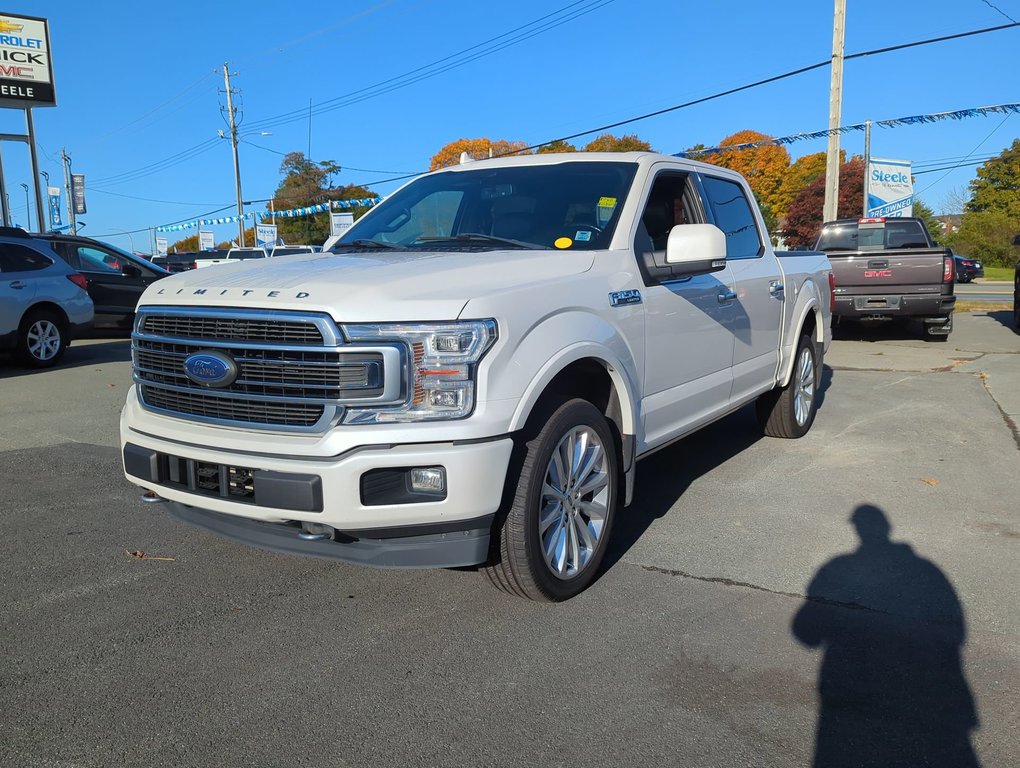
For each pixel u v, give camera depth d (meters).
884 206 28.67
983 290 31.05
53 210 50.72
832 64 19.38
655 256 4.35
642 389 4.20
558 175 4.64
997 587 3.86
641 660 3.21
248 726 2.79
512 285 3.42
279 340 3.19
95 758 2.61
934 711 2.85
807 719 2.81
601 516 3.89
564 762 2.58
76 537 4.57
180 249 84.38
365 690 3.01
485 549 3.30
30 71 22.80
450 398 3.12
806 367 6.82
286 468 3.12
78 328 10.94
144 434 3.63
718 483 5.58
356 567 4.17
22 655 3.27
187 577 4.04
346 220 29.19
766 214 66.69
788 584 3.92
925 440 6.68
